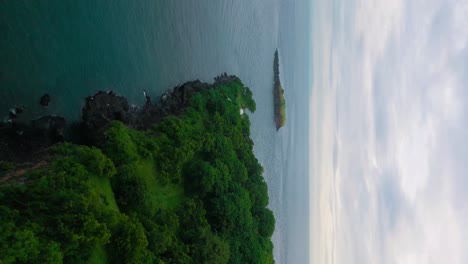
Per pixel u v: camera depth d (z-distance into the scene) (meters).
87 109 49.50
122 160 47.28
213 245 58.38
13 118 41.03
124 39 57.84
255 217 78.62
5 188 33.72
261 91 110.00
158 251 47.88
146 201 49.41
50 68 45.66
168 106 64.75
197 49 78.25
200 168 62.00
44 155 41.12
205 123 69.19
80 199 36.50
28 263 30.28
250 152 83.62
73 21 49.19
